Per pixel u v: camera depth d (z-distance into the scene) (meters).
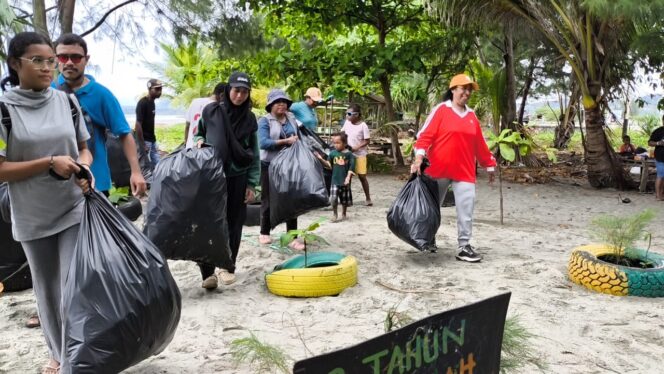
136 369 3.55
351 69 15.28
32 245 3.22
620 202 11.65
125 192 6.92
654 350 3.99
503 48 18.33
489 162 6.39
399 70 15.14
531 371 3.57
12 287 5.23
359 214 9.25
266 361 3.22
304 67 15.51
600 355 3.88
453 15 13.61
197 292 5.06
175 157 4.66
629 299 5.10
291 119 6.57
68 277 2.95
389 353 1.91
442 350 2.11
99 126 3.84
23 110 3.06
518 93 23.47
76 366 2.82
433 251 6.39
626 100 19.03
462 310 2.15
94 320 2.85
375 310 4.66
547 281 5.54
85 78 3.85
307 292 4.94
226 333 4.16
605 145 13.61
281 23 16.61
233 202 5.14
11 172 2.96
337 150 8.62
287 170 6.03
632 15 10.83
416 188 6.16
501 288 5.30
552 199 11.93
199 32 12.69
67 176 3.02
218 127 4.94
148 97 10.40
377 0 15.58
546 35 13.82
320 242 6.96
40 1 11.59
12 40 3.03
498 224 8.98
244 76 4.96
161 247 4.55
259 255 6.28
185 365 3.61
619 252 5.75
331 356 1.73
